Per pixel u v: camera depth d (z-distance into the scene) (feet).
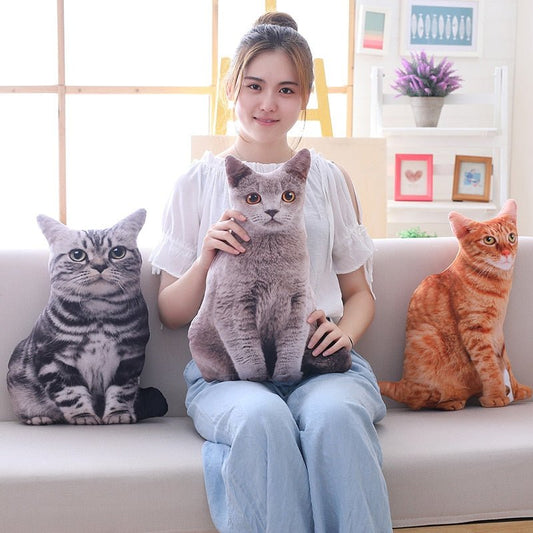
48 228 5.49
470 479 4.88
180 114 14.28
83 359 5.38
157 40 14.16
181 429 5.37
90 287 5.38
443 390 5.87
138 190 14.47
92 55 14.11
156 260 5.75
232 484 4.37
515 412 5.77
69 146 14.25
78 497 4.47
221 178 5.80
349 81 14.25
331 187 5.90
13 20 13.97
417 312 6.00
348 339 5.32
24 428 5.32
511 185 14.69
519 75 14.42
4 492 4.42
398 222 14.05
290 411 4.77
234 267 5.15
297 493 4.37
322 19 14.43
